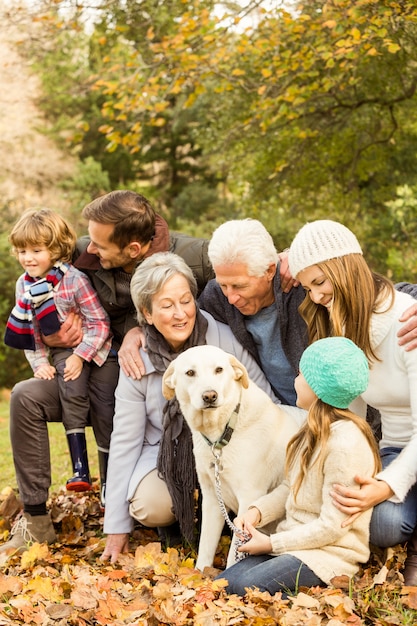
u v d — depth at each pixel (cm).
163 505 376
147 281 372
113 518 383
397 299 336
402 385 332
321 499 319
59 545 403
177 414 370
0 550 391
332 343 308
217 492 340
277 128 1236
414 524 322
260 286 376
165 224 433
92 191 1997
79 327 427
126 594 316
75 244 443
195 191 2073
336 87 1107
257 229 374
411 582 314
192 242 440
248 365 397
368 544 329
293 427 361
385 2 747
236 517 358
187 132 2147
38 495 405
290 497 328
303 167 1322
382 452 347
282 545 314
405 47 1005
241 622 285
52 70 1920
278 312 384
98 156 2141
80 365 417
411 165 1315
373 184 1398
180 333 376
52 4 920
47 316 419
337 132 1266
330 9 795
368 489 306
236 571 321
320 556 312
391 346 330
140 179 2272
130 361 391
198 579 330
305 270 337
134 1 1106
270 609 290
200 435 348
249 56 1103
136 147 1011
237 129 1268
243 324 394
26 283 430
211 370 331
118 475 387
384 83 1142
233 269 367
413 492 326
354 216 1398
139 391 391
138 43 1221
